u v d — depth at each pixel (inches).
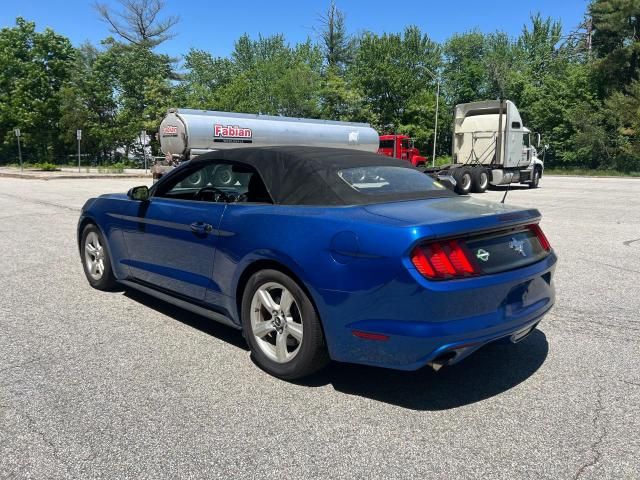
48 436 114.0
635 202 666.8
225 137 817.5
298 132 911.0
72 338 172.9
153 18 2269.9
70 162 2063.2
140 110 2046.0
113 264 212.4
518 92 2027.6
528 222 141.2
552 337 177.9
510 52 2488.9
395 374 148.5
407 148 1376.7
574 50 2233.0
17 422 119.8
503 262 131.7
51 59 2020.2
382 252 120.1
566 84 1881.2
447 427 119.6
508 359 159.3
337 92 2106.3
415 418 123.6
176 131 793.6
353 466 104.1
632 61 1831.9
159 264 184.2
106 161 2075.5
